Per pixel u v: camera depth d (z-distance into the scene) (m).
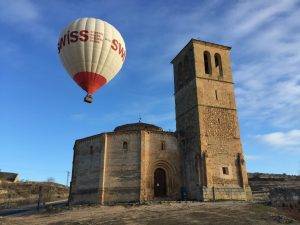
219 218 32.97
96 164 50.59
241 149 52.16
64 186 92.00
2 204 70.12
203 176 47.94
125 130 51.88
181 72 60.22
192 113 53.31
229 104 54.62
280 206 37.44
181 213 35.88
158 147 51.72
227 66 57.69
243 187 49.25
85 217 37.44
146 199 47.06
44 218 39.84
